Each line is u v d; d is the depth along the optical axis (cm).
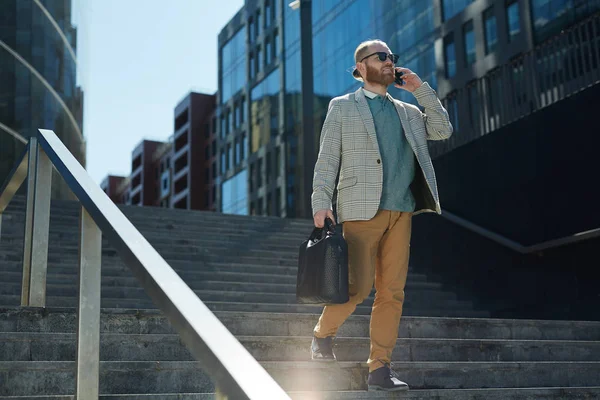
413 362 436
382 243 394
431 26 2192
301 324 517
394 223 391
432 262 1204
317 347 407
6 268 727
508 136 1055
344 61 2792
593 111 906
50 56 1530
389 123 400
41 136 376
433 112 405
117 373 366
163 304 173
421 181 396
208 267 895
